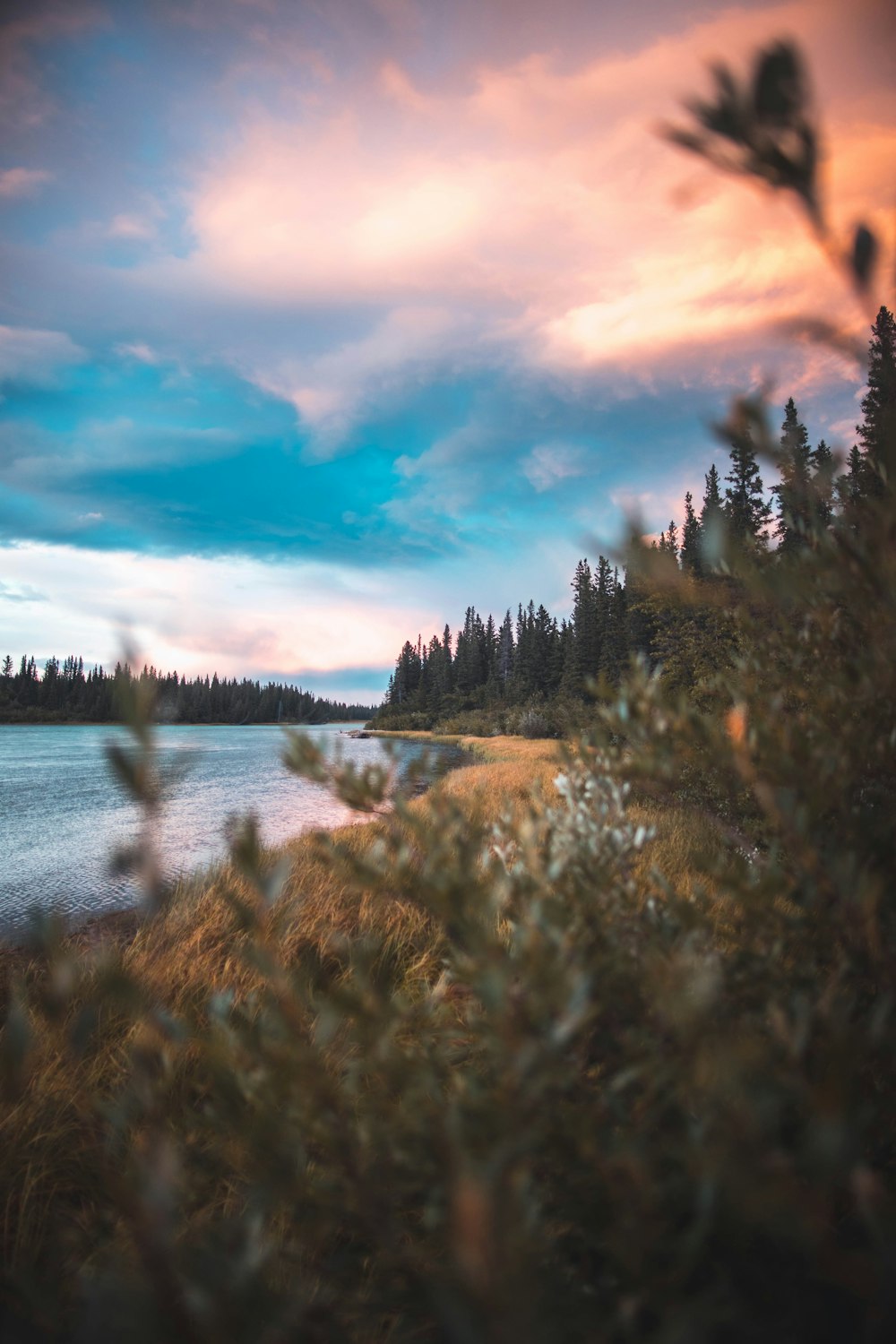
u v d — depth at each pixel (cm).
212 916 452
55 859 1189
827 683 138
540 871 126
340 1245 140
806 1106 82
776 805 108
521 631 9012
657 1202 84
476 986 89
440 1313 61
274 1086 90
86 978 209
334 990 94
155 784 62
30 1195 184
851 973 113
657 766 130
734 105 57
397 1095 123
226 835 90
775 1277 96
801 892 115
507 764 1802
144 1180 71
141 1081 89
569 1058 103
